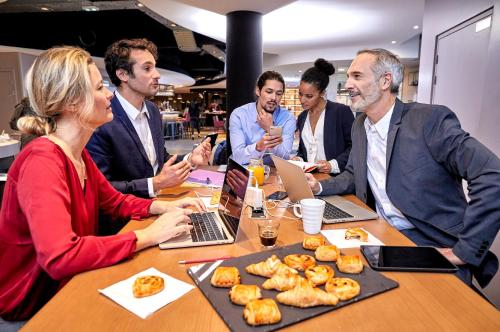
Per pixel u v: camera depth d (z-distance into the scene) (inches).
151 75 77.5
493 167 44.3
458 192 55.2
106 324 26.6
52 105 41.8
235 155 98.0
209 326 26.4
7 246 40.3
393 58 57.9
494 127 98.0
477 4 117.7
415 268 35.0
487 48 112.2
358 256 37.0
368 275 33.9
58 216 35.4
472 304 29.1
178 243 42.6
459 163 49.4
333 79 531.5
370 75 57.7
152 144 86.8
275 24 266.7
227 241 43.7
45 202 35.3
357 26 273.3
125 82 77.2
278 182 80.5
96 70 45.1
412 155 55.4
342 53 382.6
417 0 205.6
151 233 42.1
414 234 57.1
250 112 103.7
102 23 336.8
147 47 78.4
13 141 179.0
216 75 716.0
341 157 97.3
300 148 115.9
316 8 222.4
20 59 301.0
